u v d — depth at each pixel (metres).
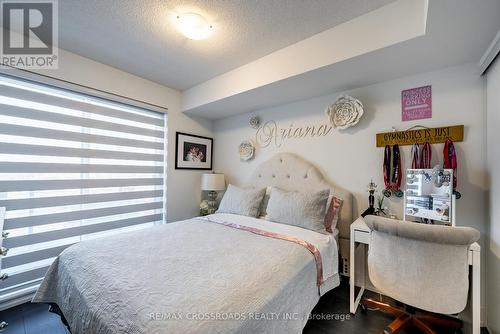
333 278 1.77
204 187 3.12
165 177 2.94
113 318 0.87
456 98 1.73
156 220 2.89
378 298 1.92
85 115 2.28
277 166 2.69
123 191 2.57
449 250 1.20
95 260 1.29
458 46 1.48
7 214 1.83
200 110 3.03
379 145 2.04
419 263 1.28
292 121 2.68
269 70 2.11
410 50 1.53
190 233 1.83
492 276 1.49
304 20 1.64
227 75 2.49
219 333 0.80
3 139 1.82
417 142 1.86
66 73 2.08
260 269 1.20
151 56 2.17
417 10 1.38
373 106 2.11
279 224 2.08
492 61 1.49
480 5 1.12
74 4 1.49
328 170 2.38
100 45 1.99
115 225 2.50
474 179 1.65
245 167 3.16
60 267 1.41
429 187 1.67
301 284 1.33
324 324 1.60
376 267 1.45
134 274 1.12
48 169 2.04
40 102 2.00
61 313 1.38
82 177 2.26
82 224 2.26
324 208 2.01
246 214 2.45
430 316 1.55
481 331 1.54
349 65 1.75
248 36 1.83
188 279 1.07
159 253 1.40
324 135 2.42
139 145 2.72
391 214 1.97
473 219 1.64
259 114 3.00
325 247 1.68
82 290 1.10
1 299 1.78
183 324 0.79
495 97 1.46
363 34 1.58
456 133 1.71
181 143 3.09
